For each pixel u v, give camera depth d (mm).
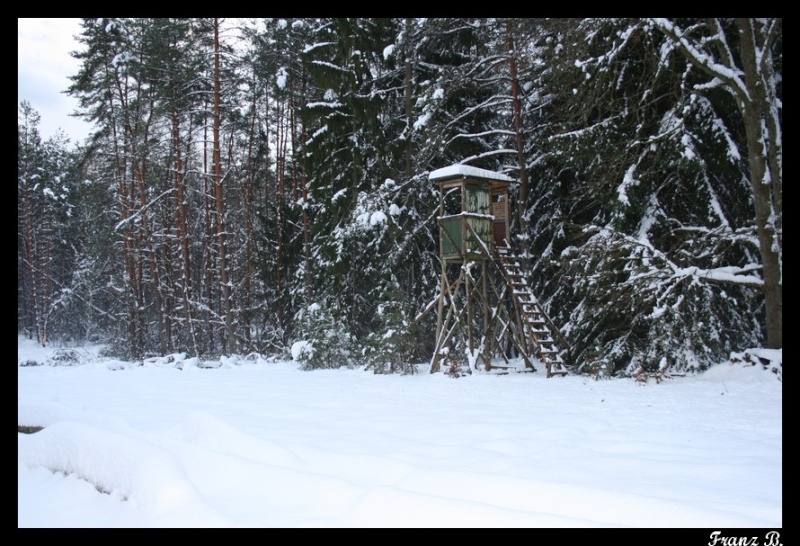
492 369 16406
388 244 21156
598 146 15828
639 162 15164
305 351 19359
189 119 33094
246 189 33781
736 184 15062
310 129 24281
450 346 17891
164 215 34750
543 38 17781
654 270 14172
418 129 19438
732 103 14570
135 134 29422
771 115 12914
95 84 29812
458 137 19328
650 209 15539
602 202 16359
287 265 29047
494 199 20609
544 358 14789
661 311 13734
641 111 15844
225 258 25469
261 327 34062
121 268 38156
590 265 15414
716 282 14219
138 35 28828
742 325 14586
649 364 14102
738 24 12797
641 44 15500
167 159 31469
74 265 49531
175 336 35031
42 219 46594
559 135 16766
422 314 16828
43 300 46469
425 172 19516
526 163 20469
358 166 21547
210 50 27172
